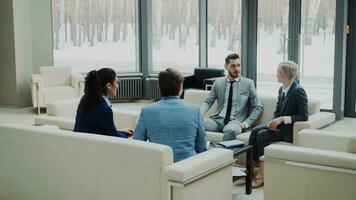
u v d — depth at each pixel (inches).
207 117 208.4
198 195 117.0
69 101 200.8
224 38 375.9
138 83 393.1
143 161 113.4
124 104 382.3
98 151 120.4
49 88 338.6
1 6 350.3
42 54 367.2
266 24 350.6
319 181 123.3
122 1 387.5
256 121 200.7
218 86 203.0
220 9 374.0
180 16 387.9
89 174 123.5
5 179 141.7
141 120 129.3
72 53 382.3
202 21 379.6
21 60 355.9
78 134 126.0
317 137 156.0
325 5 320.2
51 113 193.8
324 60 325.1
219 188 126.0
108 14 386.3
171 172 110.0
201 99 212.5
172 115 126.8
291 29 337.1
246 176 160.2
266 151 130.4
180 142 126.1
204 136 132.8
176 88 130.0
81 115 141.3
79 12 379.2
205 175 117.0
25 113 339.3
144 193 115.0
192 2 382.9
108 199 121.5
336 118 309.7
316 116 186.9
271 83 354.9
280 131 176.7
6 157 139.7
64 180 128.7
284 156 127.3
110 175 119.9
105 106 140.7
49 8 366.0
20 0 350.3
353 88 315.6
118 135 146.3
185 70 394.0
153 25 393.7
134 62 398.0
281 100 184.2
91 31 384.5
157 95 386.9
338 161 118.8
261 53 356.5
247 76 363.9
